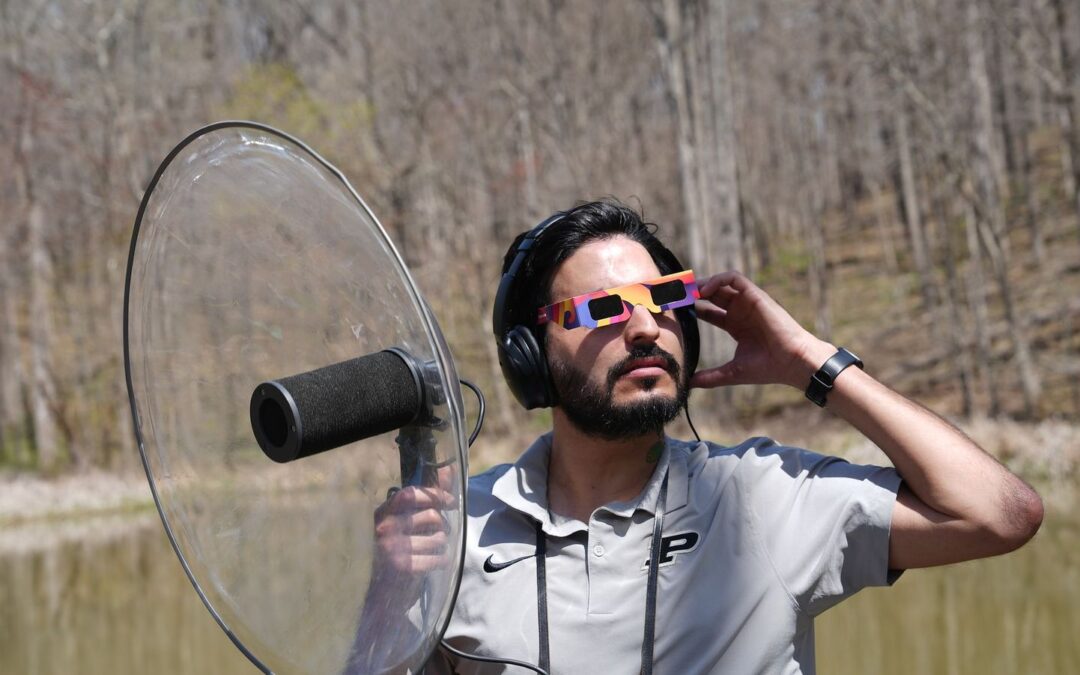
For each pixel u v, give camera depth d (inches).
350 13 1640.0
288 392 73.7
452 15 1620.3
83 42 1536.7
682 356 96.1
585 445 97.0
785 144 2390.5
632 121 1914.4
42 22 1517.0
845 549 91.9
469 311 1584.6
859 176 2444.6
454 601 71.7
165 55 1594.5
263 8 1694.1
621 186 1656.0
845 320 1749.5
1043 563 460.8
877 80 1258.0
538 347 96.0
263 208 79.3
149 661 405.7
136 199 1549.0
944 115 1202.6
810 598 92.2
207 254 83.3
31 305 1731.1
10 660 414.9
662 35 1323.8
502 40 1637.6
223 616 87.4
